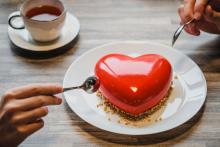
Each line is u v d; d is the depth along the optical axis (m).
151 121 0.80
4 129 0.72
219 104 0.85
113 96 0.81
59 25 0.94
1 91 0.87
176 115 0.81
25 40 0.97
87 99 0.84
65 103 0.85
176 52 0.92
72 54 0.95
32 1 0.96
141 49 0.93
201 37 0.98
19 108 0.72
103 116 0.81
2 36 1.00
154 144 0.79
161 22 1.02
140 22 1.02
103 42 0.97
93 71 0.89
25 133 0.72
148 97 0.80
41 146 0.79
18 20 1.02
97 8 1.06
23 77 0.90
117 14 1.04
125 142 0.79
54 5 0.97
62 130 0.81
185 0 0.93
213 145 0.79
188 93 0.85
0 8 1.07
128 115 0.81
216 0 0.88
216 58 0.93
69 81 0.87
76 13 1.05
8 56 0.95
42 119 0.79
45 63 0.93
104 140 0.79
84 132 0.81
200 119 0.82
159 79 0.81
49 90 0.75
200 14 0.89
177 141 0.79
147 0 1.08
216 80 0.89
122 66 0.82
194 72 0.88
